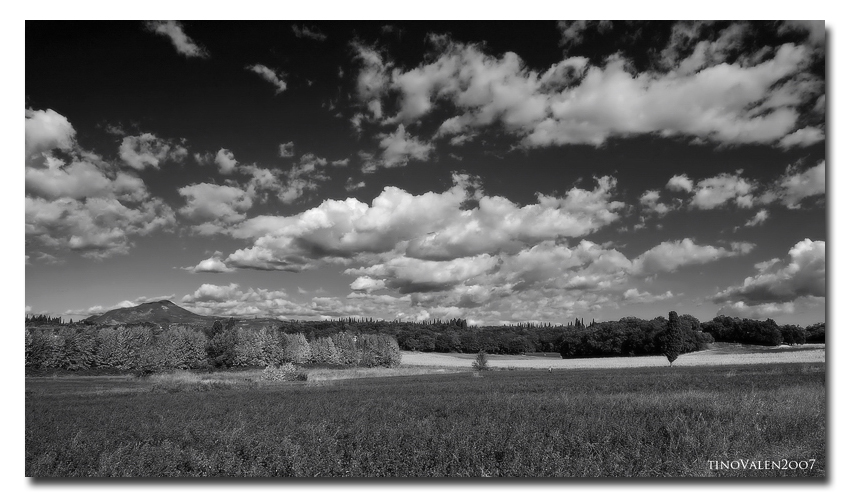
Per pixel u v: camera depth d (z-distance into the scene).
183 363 87.62
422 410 23.56
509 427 16.92
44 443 16.91
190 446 16.52
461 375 69.75
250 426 18.89
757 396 23.25
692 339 107.25
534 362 118.69
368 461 14.35
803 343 112.50
